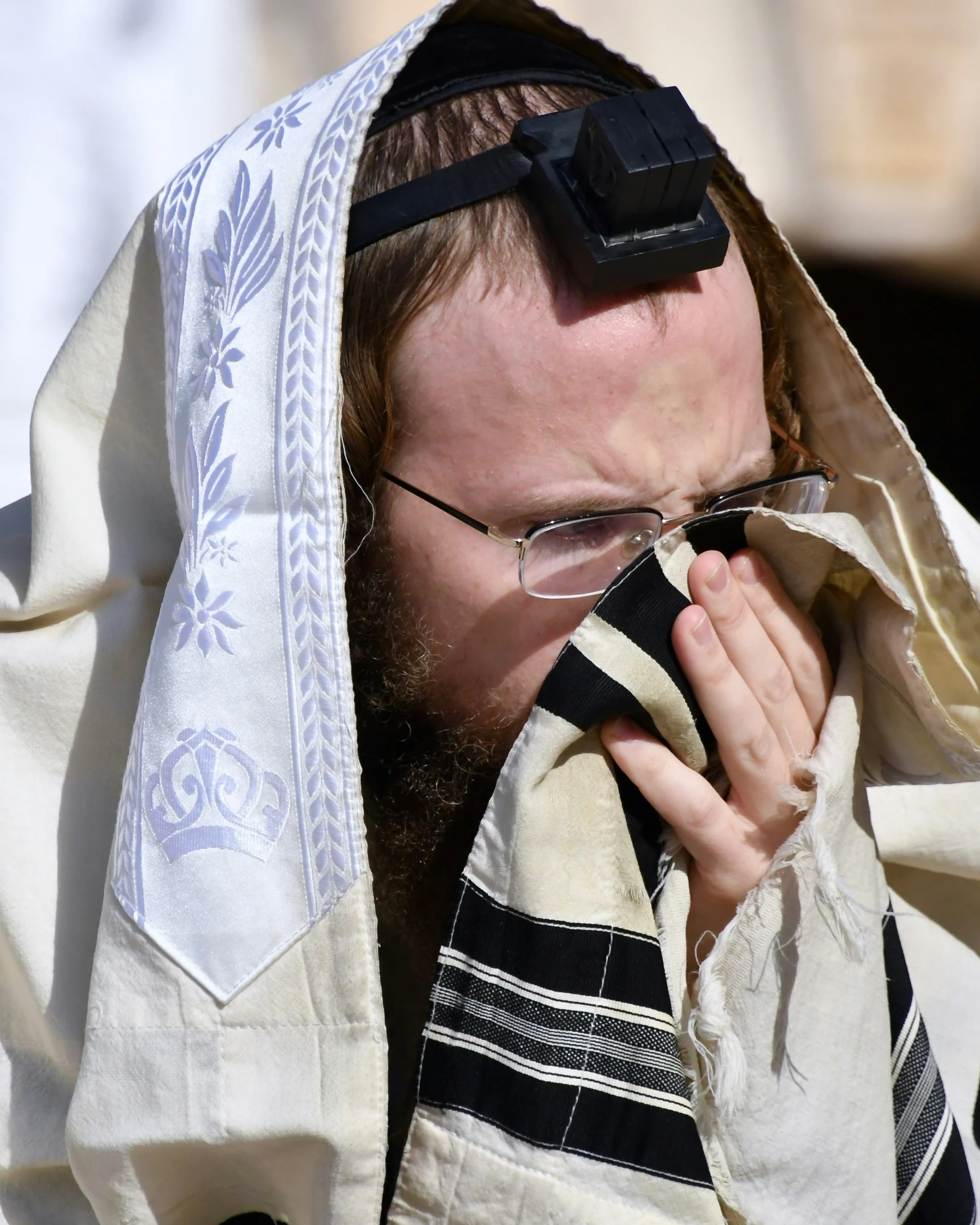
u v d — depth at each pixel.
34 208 8.95
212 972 3.84
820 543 4.20
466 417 4.35
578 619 4.58
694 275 4.29
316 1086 3.79
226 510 3.90
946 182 11.71
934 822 5.41
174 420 4.23
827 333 4.95
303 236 3.97
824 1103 4.19
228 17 9.41
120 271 4.72
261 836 3.82
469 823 4.95
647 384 4.23
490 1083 3.87
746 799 4.31
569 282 4.20
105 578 4.91
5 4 8.79
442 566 4.59
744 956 4.12
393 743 5.04
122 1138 3.92
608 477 4.30
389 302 4.39
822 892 3.93
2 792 4.87
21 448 8.72
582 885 4.02
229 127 9.57
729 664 4.13
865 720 4.73
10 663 4.94
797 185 11.63
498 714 4.79
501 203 4.29
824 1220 4.19
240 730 3.85
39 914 4.78
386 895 5.05
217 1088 3.84
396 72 4.11
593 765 4.16
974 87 11.39
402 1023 5.17
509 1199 3.80
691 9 10.91
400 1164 3.94
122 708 4.91
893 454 4.87
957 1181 4.58
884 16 11.09
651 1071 3.89
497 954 3.94
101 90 9.05
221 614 3.86
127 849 3.98
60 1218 4.78
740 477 4.56
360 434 4.59
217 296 4.15
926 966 5.56
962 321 12.51
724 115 11.25
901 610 4.14
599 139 3.98
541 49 4.93
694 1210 3.82
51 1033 4.72
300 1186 4.00
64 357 4.89
